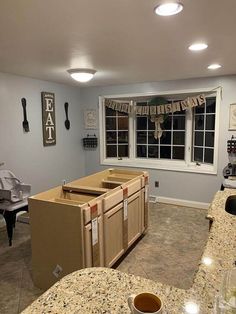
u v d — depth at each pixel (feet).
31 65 10.00
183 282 7.94
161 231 11.48
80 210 6.60
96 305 2.85
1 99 11.60
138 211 10.11
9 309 6.82
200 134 14.48
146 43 7.25
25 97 12.80
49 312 2.76
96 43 7.18
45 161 14.42
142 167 15.74
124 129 16.63
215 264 3.66
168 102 14.98
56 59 9.05
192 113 14.57
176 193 14.93
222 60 9.44
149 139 16.06
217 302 2.69
